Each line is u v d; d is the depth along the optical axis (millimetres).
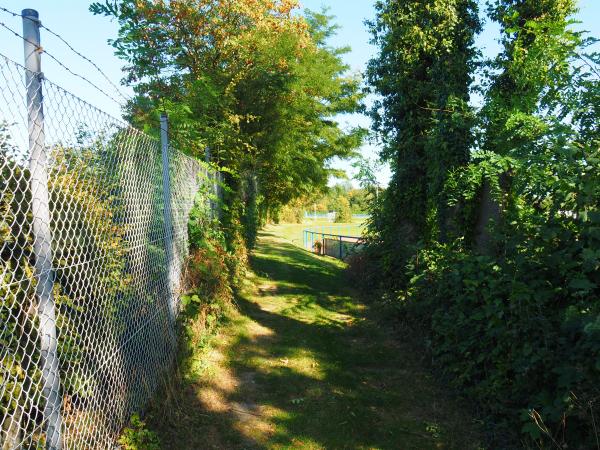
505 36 6281
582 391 2943
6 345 1968
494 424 3713
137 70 9328
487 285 4320
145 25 9320
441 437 3748
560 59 4254
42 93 2035
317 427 3912
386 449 3590
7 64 1746
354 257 10469
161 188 4625
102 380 2893
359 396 4531
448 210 6500
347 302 8305
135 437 3117
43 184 2062
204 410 4055
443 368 4871
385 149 9547
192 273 5895
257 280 9867
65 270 2578
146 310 3877
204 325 5406
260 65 11086
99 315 2867
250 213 13758
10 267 2055
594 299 3240
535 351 3412
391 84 8742
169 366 4406
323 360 5461
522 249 3820
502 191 5336
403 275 7469
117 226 3193
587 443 2914
